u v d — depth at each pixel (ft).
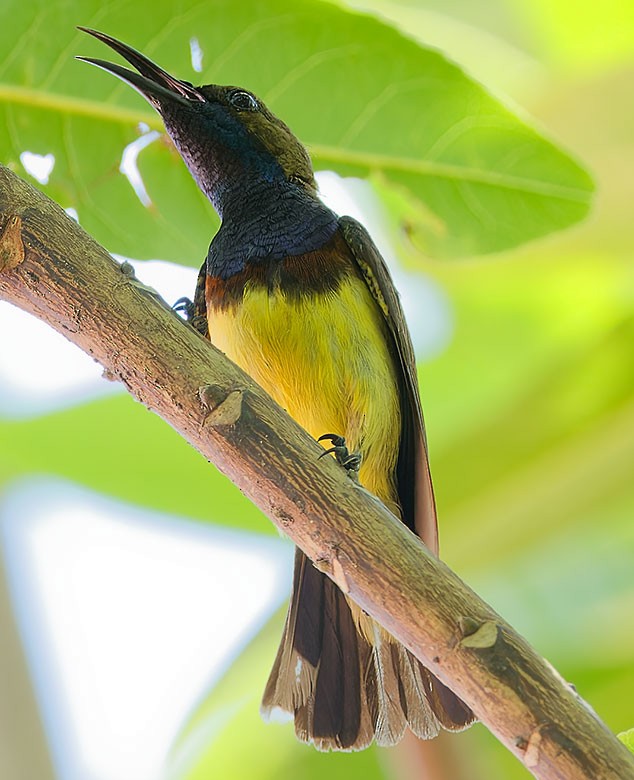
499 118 24.07
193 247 25.55
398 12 33.60
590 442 29.66
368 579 15.65
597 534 33.19
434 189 24.99
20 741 23.48
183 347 16.48
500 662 14.57
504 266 33.99
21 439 34.22
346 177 25.04
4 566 25.98
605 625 33.45
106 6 22.68
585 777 13.92
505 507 29.12
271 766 32.24
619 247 32.35
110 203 24.47
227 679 30.25
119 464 34.22
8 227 16.43
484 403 32.42
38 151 23.52
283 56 23.61
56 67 23.00
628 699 32.53
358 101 24.09
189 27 23.20
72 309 16.52
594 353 31.07
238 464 16.24
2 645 24.41
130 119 23.91
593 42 32.96
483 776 22.58
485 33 33.17
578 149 29.66
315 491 16.03
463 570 28.84
